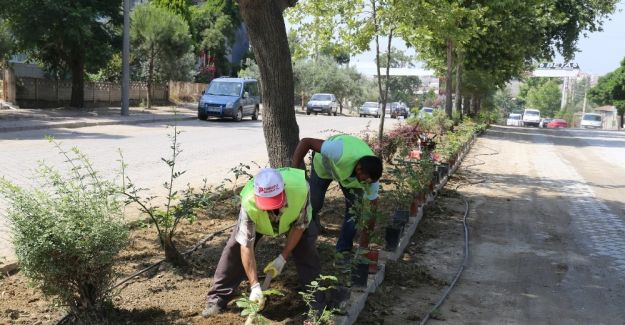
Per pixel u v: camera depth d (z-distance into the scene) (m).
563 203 10.91
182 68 38.00
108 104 31.77
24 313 4.52
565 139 28.50
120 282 5.18
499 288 6.13
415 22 12.60
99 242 3.97
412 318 5.16
